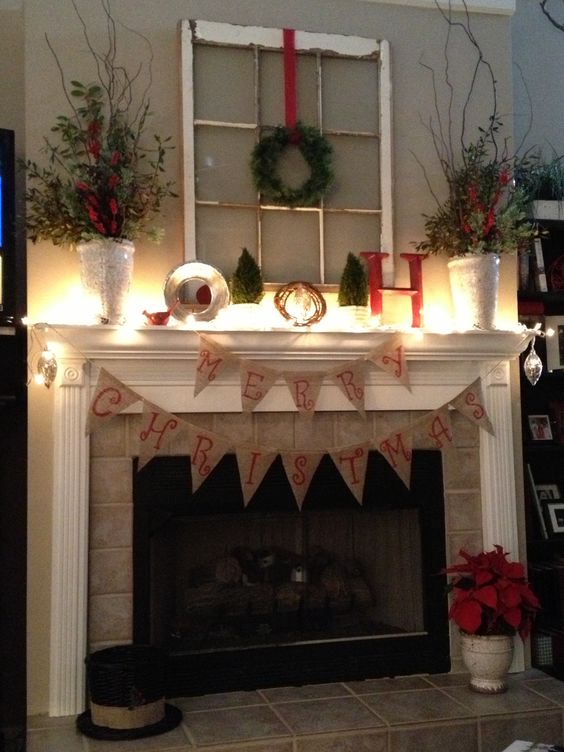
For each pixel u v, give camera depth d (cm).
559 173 329
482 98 305
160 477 265
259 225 282
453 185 293
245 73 283
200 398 266
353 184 292
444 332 276
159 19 275
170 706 248
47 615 255
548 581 315
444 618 285
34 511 256
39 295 260
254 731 233
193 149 274
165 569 272
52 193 258
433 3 301
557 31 357
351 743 233
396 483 284
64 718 247
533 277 328
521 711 248
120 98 270
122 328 250
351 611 289
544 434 332
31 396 257
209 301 267
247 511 272
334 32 292
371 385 280
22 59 275
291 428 277
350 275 279
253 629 279
